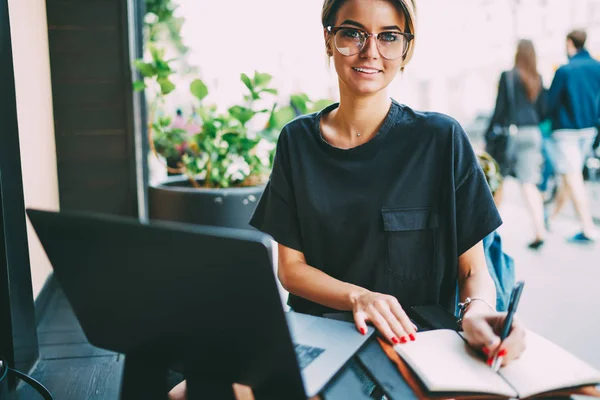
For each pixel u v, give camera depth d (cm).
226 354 79
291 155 132
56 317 293
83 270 84
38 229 85
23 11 296
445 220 128
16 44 275
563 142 473
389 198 126
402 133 127
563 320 305
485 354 89
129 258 78
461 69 835
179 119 354
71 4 368
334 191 128
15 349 207
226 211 306
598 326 296
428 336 97
